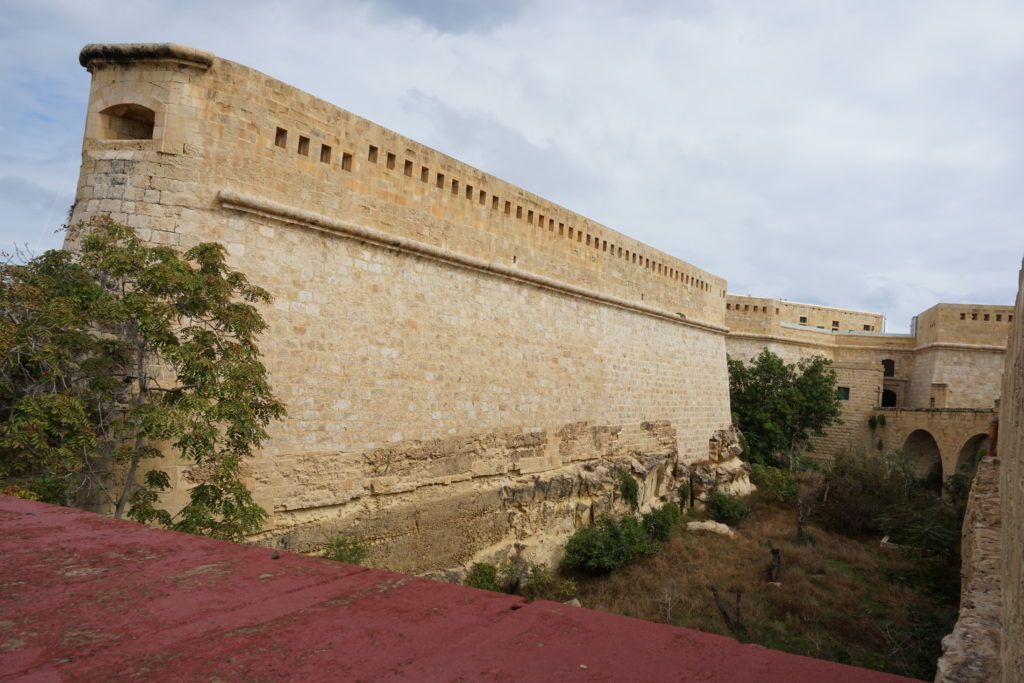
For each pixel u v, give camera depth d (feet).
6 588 9.02
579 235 82.64
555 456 75.56
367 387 52.37
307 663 6.67
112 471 37.83
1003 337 152.56
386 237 54.24
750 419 139.23
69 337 32.78
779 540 90.74
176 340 33.60
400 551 53.93
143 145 42.83
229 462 34.35
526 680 6.37
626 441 90.68
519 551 66.33
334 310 50.42
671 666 6.90
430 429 58.08
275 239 47.19
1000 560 27.12
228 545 11.61
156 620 7.91
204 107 43.88
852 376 161.79
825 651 55.72
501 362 67.77
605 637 7.73
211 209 43.86
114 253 32.78
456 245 62.39
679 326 109.09
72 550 11.07
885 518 87.92
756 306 158.51
